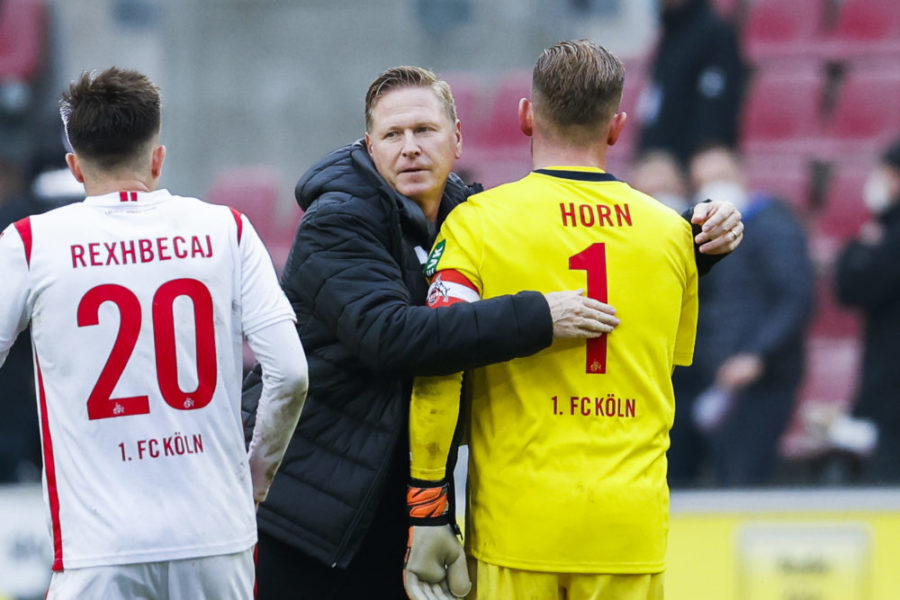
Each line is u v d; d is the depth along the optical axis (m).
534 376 10.50
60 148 22.91
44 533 18.91
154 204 10.25
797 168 32.41
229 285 10.27
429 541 10.66
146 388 9.87
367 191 10.98
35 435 21.53
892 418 22.55
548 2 35.22
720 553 19.05
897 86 33.47
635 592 10.55
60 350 9.85
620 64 10.92
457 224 10.75
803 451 23.59
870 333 22.83
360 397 11.14
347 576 11.55
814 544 19.09
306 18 35.31
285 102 35.25
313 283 10.78
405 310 10.33
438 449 10.63
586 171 10.80
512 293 10.55
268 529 11.10
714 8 28.08
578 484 10.35
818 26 34.69
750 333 22.00
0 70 35.59
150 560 9.73
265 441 10.45
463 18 35.28
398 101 10.98
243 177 34.06
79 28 36.03
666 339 10.80
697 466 22.39
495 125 34.28
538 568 10.39
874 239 22.77
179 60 35.31
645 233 10.70
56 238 9.95
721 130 26.62
